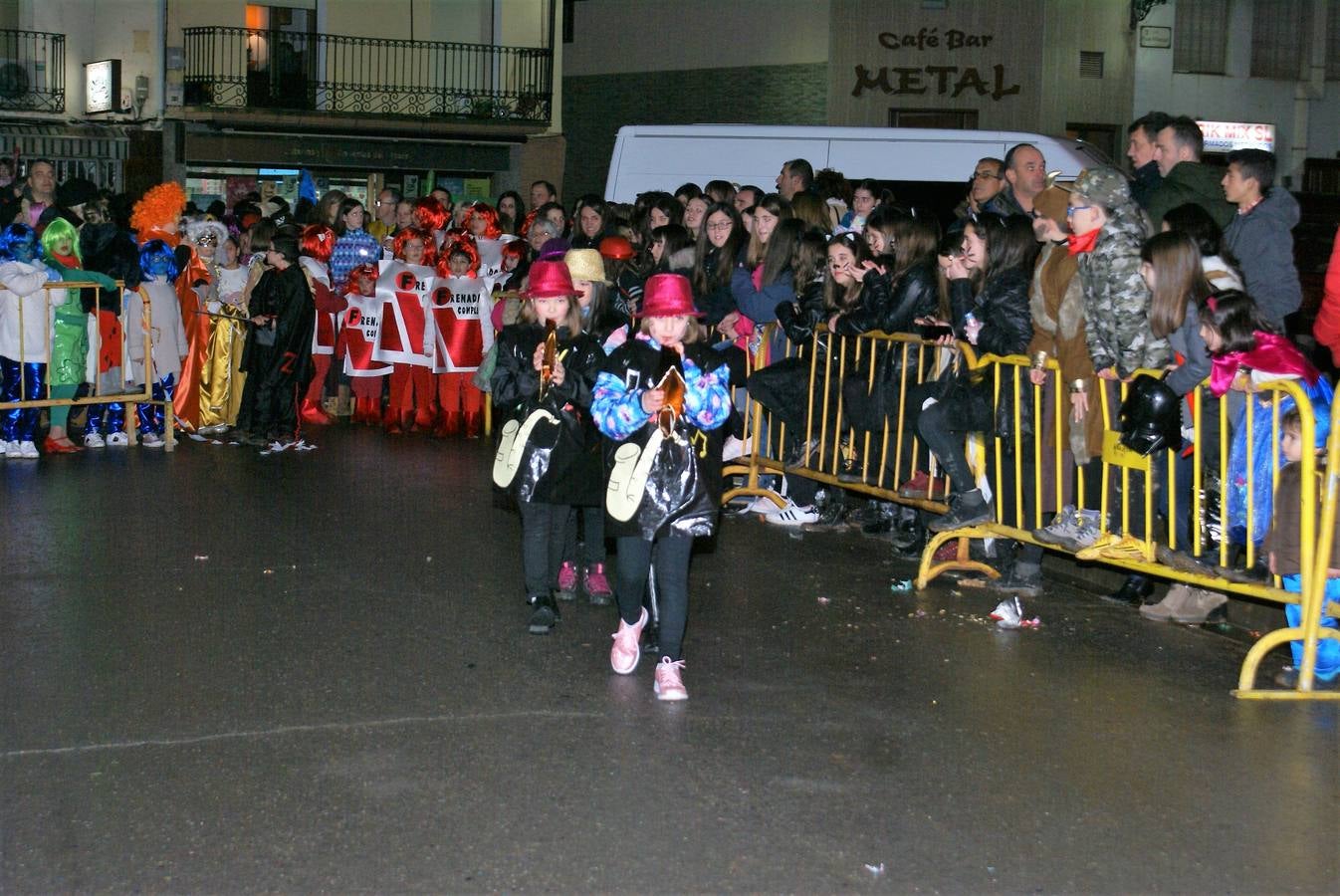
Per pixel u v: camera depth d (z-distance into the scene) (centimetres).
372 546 859
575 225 1223
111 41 2675
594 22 2986
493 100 2866
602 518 737
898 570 835
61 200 1300
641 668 637
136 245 1196
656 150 1475
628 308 904
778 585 795
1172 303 647
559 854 445
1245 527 654
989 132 1394
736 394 1064
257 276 1263
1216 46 2780
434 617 709
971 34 2653
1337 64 2841
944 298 807
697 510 589
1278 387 617
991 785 509
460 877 429
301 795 486
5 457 1137
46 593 739
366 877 428
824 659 658
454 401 1320
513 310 1278
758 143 1443
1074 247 690
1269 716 590
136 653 642
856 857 448
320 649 653
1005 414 748
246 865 434
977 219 776
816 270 937
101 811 471
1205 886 434
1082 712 591
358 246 1373
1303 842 466
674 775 512
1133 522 696
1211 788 510
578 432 662
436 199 1423
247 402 1234
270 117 2722
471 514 959
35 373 1145
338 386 1434
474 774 509
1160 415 646
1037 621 728
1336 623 635
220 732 546
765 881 430
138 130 2678
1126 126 2742
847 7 2661
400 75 2844
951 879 435
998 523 768
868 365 876
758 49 2750
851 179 1412
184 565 802
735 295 985
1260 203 779
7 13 2641
